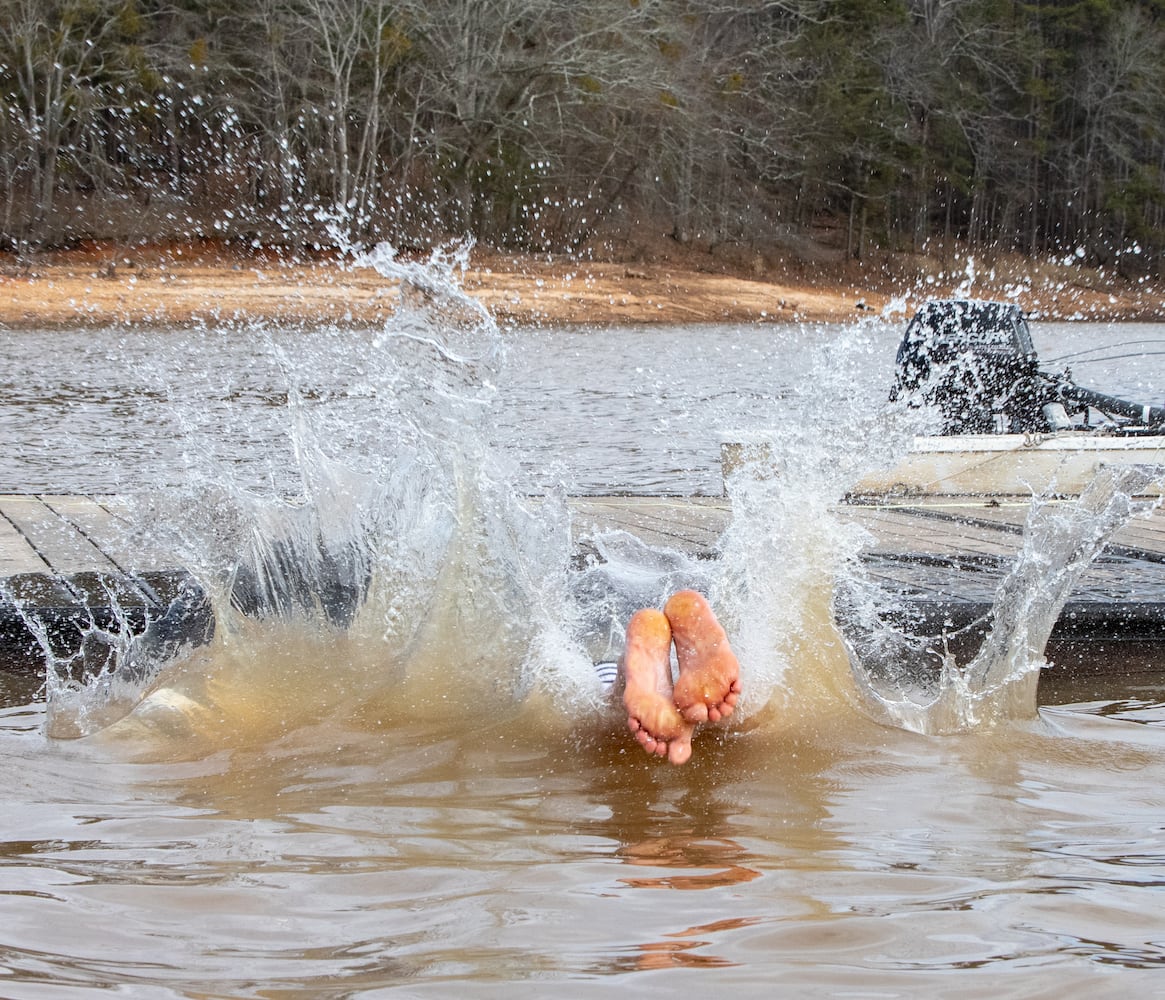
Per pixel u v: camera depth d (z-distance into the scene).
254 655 4.18
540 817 3.10
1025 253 51.25
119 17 36.25
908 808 3.19
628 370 20.47
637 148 42.25
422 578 4.13
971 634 5.25
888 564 6.44
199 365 18.89
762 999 2.04
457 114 39.00
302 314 28.33
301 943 2.29
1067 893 2.55
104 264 33.41
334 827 3.01
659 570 4.98
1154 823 3.09
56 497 8.00
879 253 47.75
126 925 2.37
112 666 4.81
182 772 3.51
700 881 2.63
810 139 47.03
